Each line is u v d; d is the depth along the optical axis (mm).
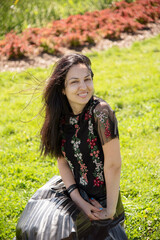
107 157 2441
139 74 7555
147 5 12812
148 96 6234
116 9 12758
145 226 3197
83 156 2539
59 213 2434
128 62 8477
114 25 10906
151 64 8188
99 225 2557
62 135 2609
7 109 6152
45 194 2691
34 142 5000
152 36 10766
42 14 12320
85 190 2688
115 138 2396
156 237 3074
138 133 4996
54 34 10172
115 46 9844
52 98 2512
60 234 2316
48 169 4266
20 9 11711
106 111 2367
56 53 9117
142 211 3354
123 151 4543
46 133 2672
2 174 4199
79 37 9633
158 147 4590
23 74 7758
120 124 5324
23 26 10977
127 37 10594
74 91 2357
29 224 2473
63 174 2771
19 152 4711
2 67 8289
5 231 3248
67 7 13414
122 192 3713
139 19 11578
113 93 6539
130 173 4012
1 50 9008
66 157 2660
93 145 2471
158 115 5488
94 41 10102
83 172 2611
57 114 2539
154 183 3816
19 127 5469
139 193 3666
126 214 3340
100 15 11820
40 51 9164
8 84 7273
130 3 13031
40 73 7715
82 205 2604
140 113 5668
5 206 3561
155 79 7141
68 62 2385
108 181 2498
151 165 4148
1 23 10609
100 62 8539
